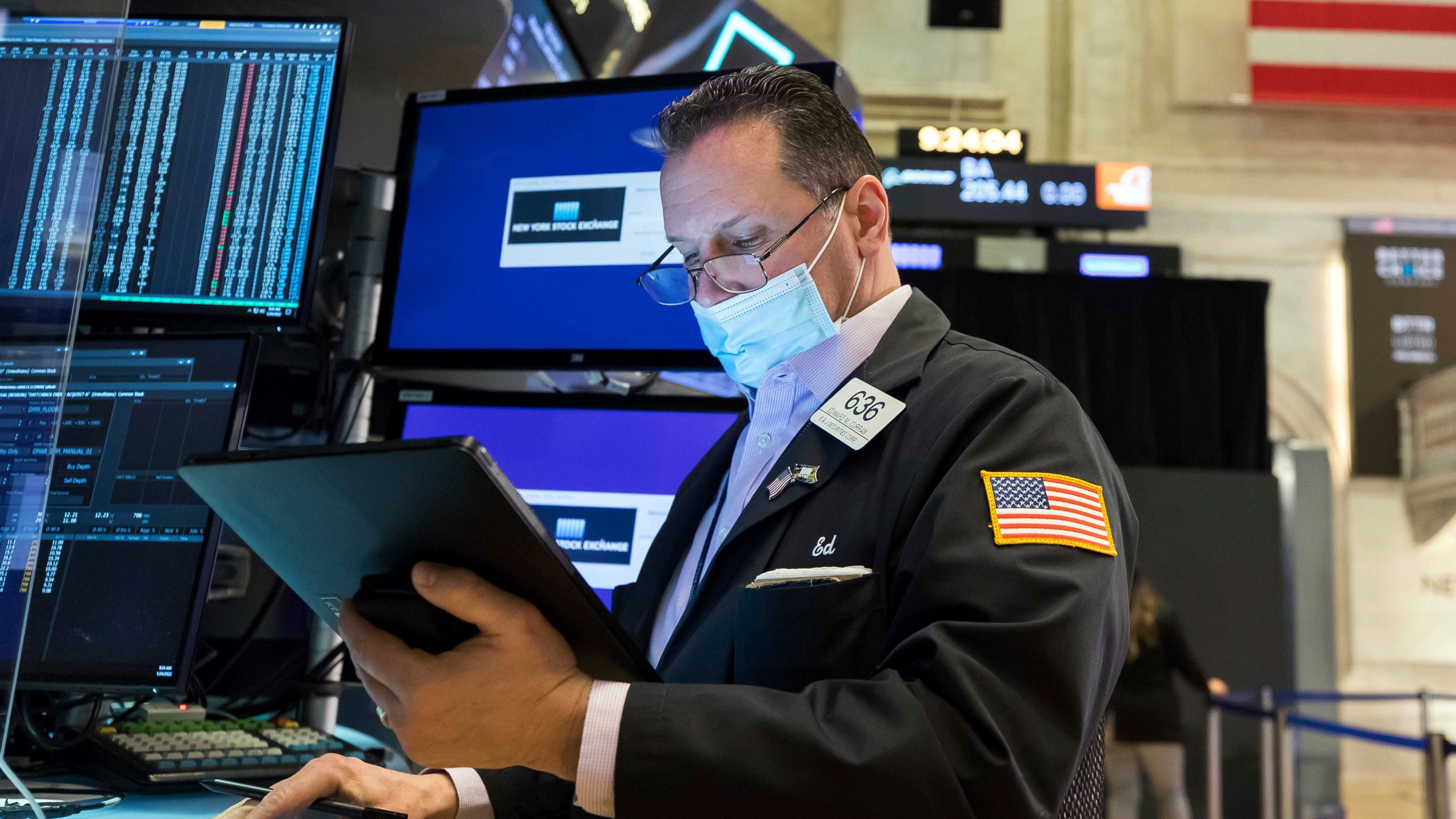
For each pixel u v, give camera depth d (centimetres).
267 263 142
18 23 96
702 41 297
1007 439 91
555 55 227
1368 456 713
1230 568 567
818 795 74
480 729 75
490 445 156
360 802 94
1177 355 629
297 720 151
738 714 77
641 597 123
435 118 162
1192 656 432
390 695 77
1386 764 693
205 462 74
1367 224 731
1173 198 730
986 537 84
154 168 146
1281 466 623
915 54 748
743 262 108
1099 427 627
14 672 85
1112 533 90
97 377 134
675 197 111
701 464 129
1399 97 717
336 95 145
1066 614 79
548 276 153
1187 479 577
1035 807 74
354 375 162
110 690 122
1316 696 394
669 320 147
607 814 77
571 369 149
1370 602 709
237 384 131
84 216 90
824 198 109
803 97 111
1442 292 721
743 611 94
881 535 94
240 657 162
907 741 74
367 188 165
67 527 128
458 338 154
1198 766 538
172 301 142
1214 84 738
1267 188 735
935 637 79
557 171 155
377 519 72
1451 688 700
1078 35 746
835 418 103
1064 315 635
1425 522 702
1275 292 735
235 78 147
